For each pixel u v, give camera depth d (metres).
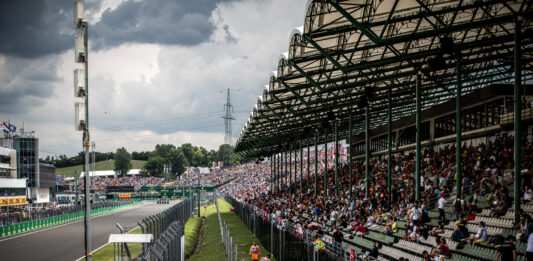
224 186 152.25
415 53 26.09
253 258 28.23
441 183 29.20
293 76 32.97
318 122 51.38
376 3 22.02
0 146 95.81
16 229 48.75
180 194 148.12
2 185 82.31
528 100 33.50
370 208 33.72
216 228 54.28
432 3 22.86
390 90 35.69
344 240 29.55
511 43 30.11
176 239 21.81
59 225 59.59
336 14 23.17
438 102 50.69
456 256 19.22
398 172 44.00
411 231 24.33
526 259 15.08
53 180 116.00
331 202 42.06
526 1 21.47
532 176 22.41
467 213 22.77
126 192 156.12
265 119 54.97
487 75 36.53
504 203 21.19
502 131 35.94
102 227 55.34
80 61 13.71
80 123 13.68
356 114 48.59
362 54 29.41
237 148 98.94
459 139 24.52
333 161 99.44
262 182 111.19
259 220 38.31
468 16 25.38
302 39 25.88
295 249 23.48
